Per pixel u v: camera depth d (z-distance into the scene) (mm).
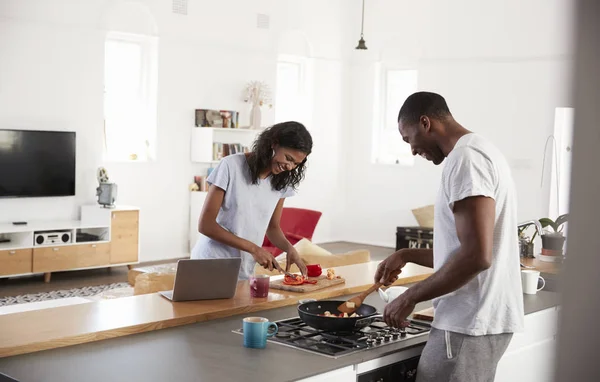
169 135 8602
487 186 1928
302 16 10039
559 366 633
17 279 7254
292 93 10289
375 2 10453
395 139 10547
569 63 583
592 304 608
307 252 5449
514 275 2086
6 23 7137
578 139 589
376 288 2447
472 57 9406
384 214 10547
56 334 2072
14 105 7250
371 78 10602
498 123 9164
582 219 598
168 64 8523
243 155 3139
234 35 9188
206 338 2191
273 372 1823
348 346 2107
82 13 7684
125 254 7699
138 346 2074
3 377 1733
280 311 2662
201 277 2629
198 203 8742
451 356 2021
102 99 7910
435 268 2121
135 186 8336
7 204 7293
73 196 7758
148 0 8250
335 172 10812
